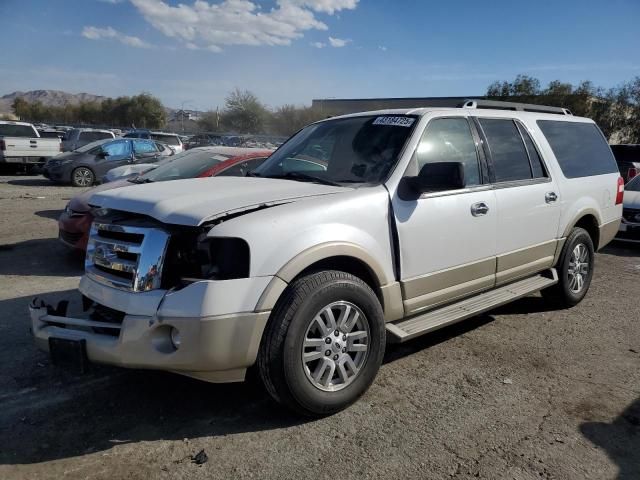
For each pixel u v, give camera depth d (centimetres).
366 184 380
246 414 347
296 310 313
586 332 512
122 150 1781
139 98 7838
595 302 614
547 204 507
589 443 321
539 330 515
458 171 358
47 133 3422
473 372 416
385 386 389
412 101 4784
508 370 421
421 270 391
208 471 288
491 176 454
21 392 372
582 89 4134
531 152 508
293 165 442
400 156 392
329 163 421
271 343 311
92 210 375
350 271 369
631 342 489
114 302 317
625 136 4097
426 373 413
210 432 325
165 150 1967
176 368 298
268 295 307
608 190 610
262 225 312
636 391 390
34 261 740
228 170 790
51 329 329
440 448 312
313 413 334
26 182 1858
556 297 567
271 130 6303
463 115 451
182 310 292
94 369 410
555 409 361
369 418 344
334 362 336
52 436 319
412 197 383
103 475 283
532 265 502
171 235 311
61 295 584
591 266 594
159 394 372
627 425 343
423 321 402
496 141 473
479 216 431
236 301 299
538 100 4203
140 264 310
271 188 365
